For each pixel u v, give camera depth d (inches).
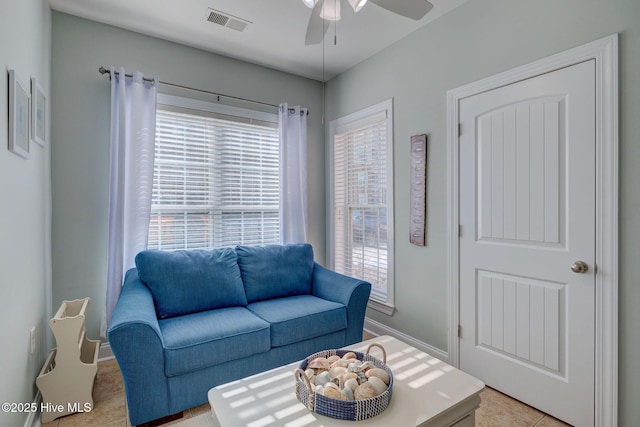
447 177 96.3
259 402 50.5
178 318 87.6
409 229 108.6
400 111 111.5
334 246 143.9
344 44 114.6
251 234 129.8
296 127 134.3
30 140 70.4
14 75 57.6
